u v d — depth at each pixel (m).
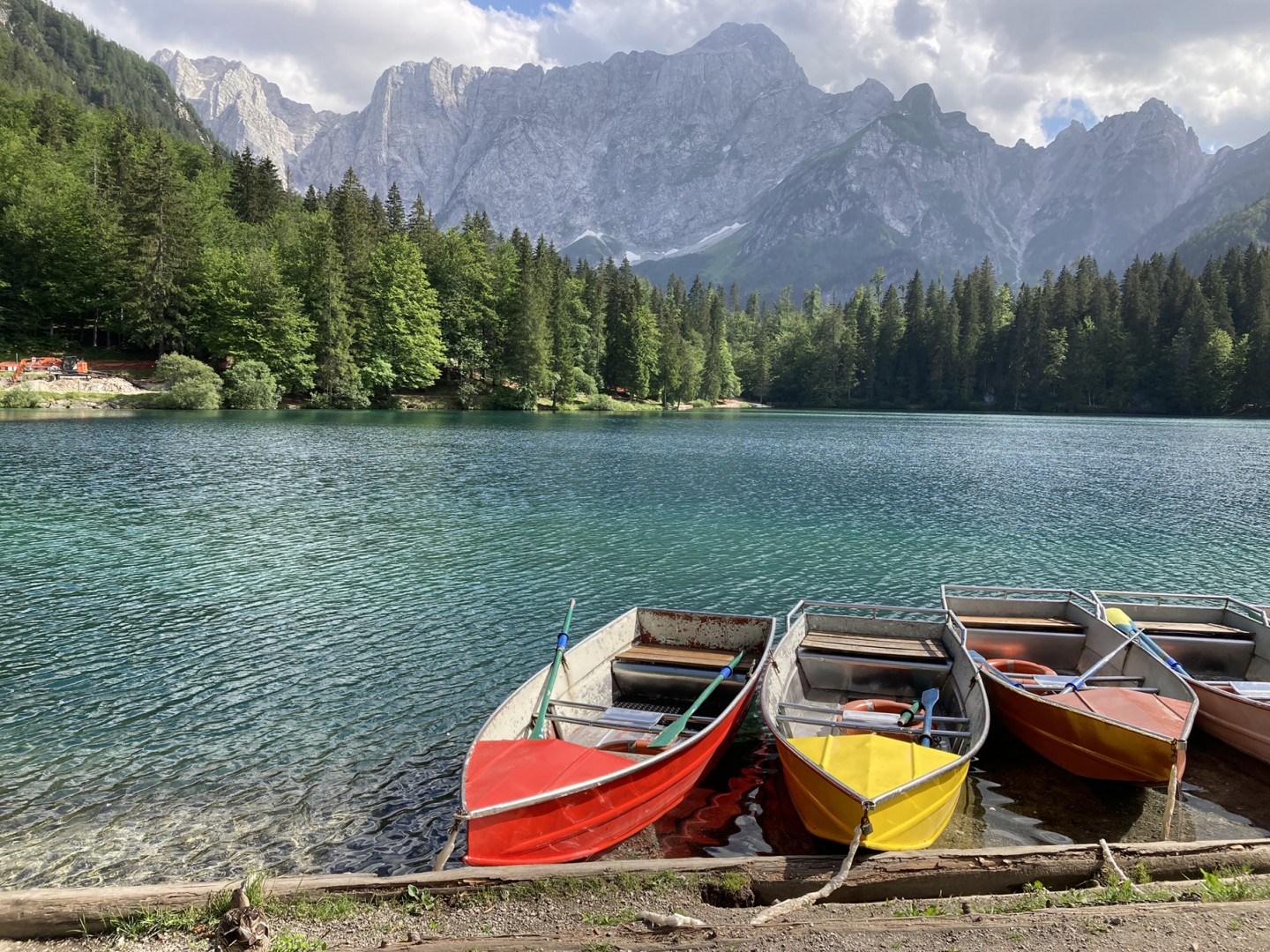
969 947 5.22
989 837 7.66
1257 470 42.34
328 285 75.38
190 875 6.77
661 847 7.41
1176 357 122.31
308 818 7.78
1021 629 12.62
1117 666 11.22
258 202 113.06
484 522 24.06
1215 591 17.97
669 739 8.33
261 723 10.05
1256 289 131.38
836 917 5.62
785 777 7.93
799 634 11.70
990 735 10.14
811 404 160.00
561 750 7.49
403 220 118.38
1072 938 5.26
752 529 24.09
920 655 11.12
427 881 5.93
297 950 5.18
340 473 33.34
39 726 9.87
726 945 5.27
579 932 5.45
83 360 68.81
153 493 27.06
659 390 123.06
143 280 69.06
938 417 115.12
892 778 7.00
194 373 65.75
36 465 32.03
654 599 16.39
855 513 27.31
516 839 6.57
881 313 161.62
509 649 12.99
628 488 31.92
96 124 117.94
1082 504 30.14
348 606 15.25
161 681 11.42
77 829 7.52
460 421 69.12
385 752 9.27
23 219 74.88
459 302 92.50
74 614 14.47
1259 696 10.19
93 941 5.34
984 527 25.16
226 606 15.17
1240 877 6.11
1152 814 8.19
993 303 151.88
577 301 108.62
